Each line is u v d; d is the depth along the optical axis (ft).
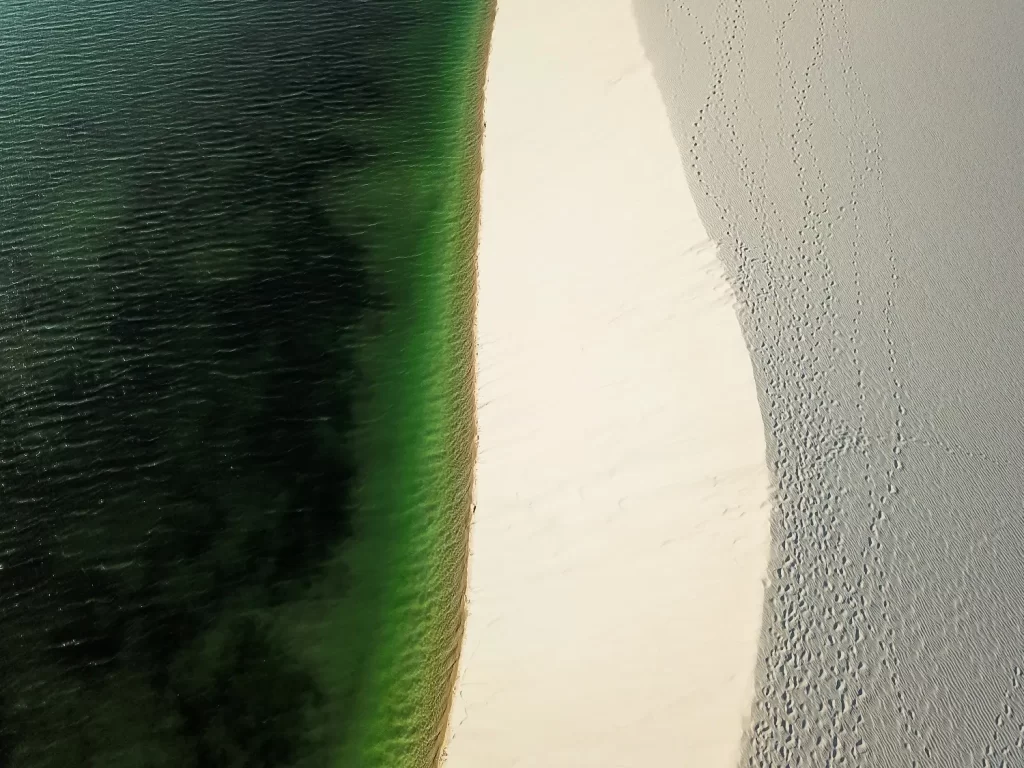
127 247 83.41
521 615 57.06
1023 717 50.37
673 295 74.49
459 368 73.00
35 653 56.44
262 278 80.79
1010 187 81.46
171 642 57.31
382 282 80.48
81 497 64.34
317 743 53.11
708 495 60.95
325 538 62.59
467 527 62.23
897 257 76.02
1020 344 68.80
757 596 55.47
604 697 52.54
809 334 70.38
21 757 52.29
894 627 53.83
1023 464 61.52
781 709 51.03
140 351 74.02
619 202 83.92
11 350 73.77
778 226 79.51
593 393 68.64
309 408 70.33
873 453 62.39
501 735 51.88
